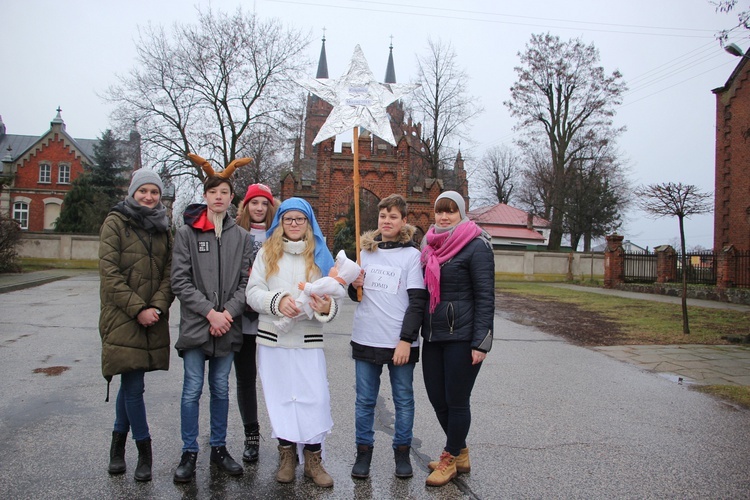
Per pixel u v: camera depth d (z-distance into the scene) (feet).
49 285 55.98
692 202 34.71
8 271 66.33
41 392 17.83
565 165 120.67
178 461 12.57
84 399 17.17
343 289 11.58
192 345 11.69
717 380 22.48
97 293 48.62
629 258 76.13
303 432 11.40
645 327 36.58
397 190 81.92
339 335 30.58
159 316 11.70
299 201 12.41
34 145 147.64
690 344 30.83
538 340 31.30
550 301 54.49
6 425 14.64
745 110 63.87
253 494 10.99
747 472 12.80
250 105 98.48
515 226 166.81
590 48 108.68
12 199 146.30
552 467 12.85
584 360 25.96
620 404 18.52
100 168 135.85
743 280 57.82
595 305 50.88
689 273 65.00
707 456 13.79
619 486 11.88
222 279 12.23
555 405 18.13
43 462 12.25
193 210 12.50
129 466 12.18
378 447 14.02
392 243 12.66
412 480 11.96
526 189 169.48
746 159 63.36
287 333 11.84
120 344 11.30
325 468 12.48
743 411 17.99
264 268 12.12
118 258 11.69
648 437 15.16
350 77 14.33
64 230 107.34
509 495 11.31
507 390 19.93
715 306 50.80
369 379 12.30
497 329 35.06
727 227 66.03
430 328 12.05
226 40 94.53
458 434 11.74
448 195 12.39
